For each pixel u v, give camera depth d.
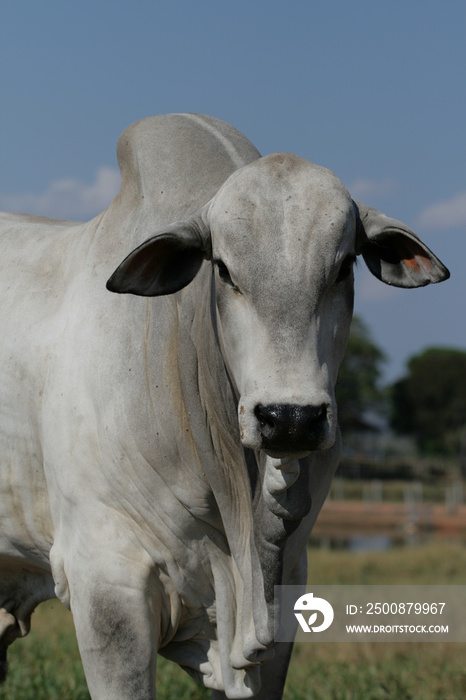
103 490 4.50
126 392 4.45
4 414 4.92
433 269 3.87
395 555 20.52
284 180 3.79
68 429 4.58
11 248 5.34
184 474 4.40
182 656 4.71
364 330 84.44
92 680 4.47
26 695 6.75
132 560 4.45
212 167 4.67
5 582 5.43
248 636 4.32
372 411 87.62
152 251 3.92
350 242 3.79
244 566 4.36
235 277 3.71
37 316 4.89
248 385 3.61
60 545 4.66
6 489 4.98
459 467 70.00
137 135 4.91
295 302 3.62
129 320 4.53
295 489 4.01
